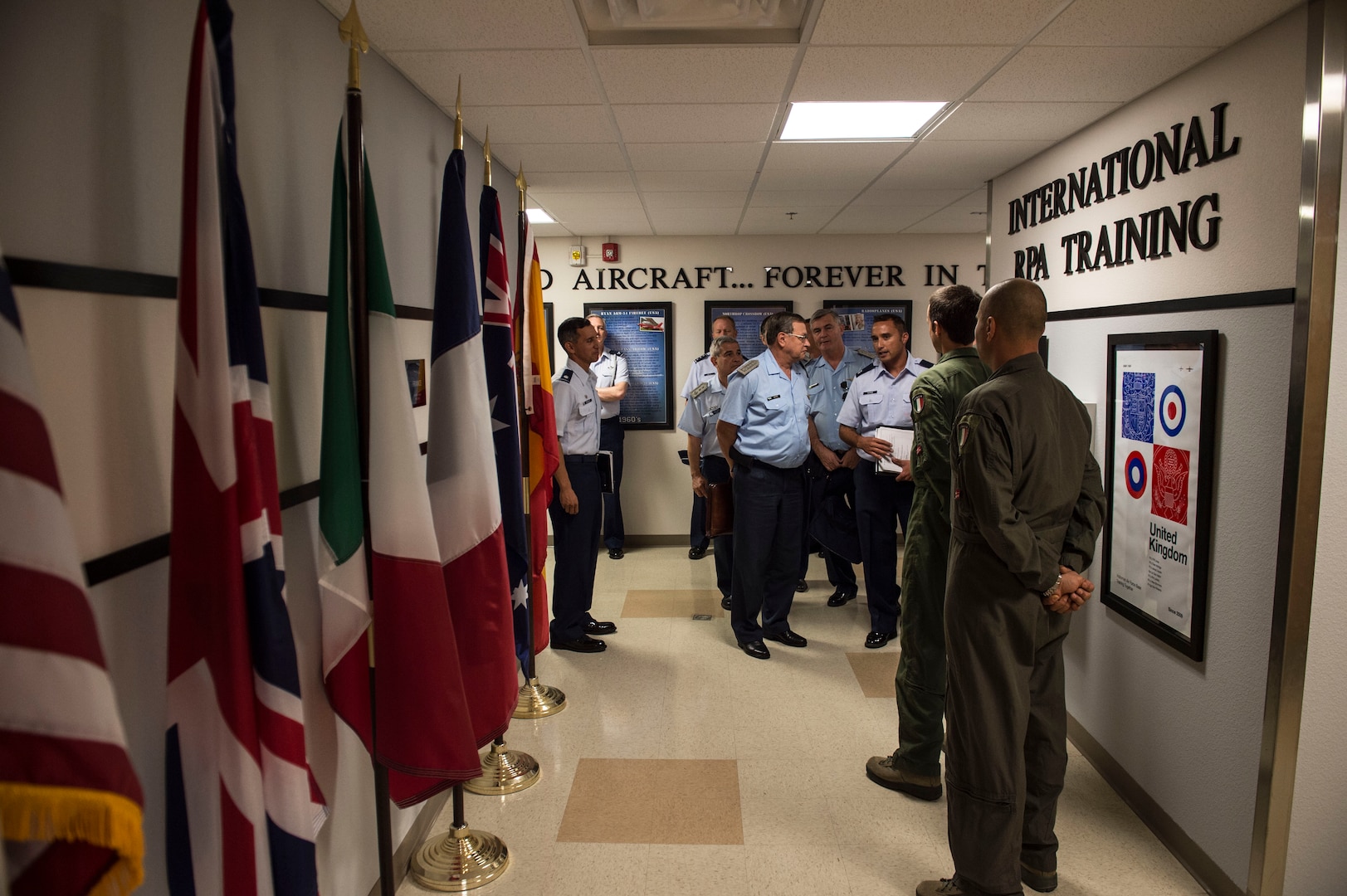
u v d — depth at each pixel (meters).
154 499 1.20
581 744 2.83
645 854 2.21
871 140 3.06
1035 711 1.98
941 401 2.31
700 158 3.37
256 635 1.23
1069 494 1.88
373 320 1.57
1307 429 1.72
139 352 1.17
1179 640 2.13
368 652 1.61
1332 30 1.66
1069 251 2.89
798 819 2.37
